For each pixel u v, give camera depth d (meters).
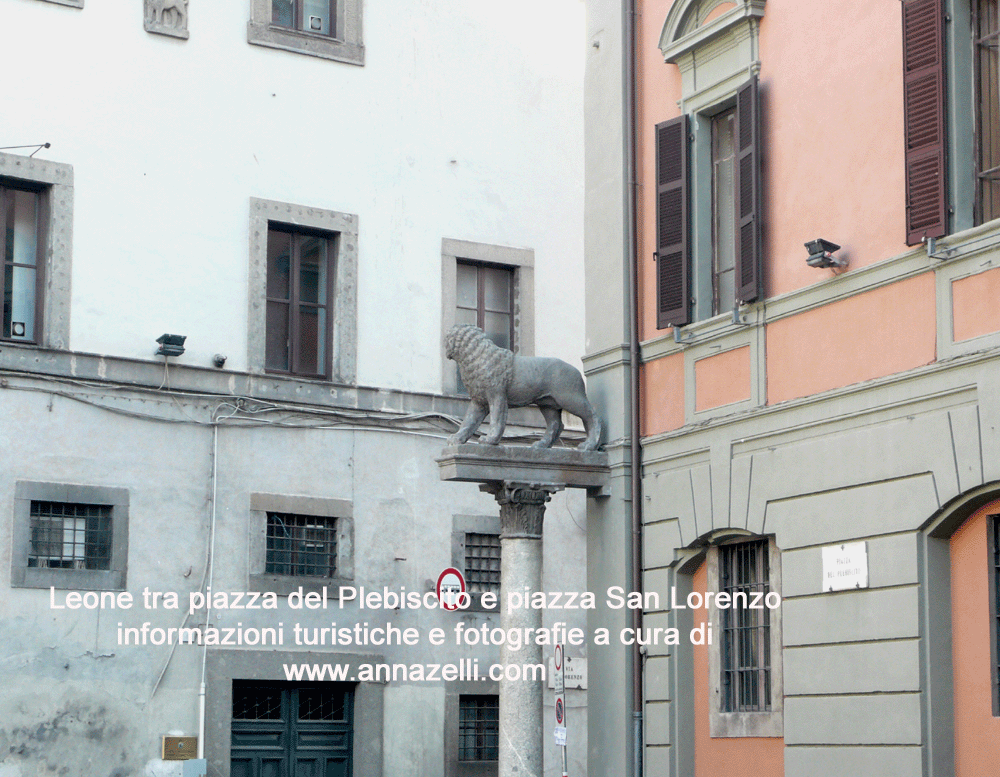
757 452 14.93
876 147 13.75
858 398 13.74
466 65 23.56
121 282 20.39
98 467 19.80
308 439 21.45
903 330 13.34
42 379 19.55
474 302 23.36
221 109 21.44
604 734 16.53
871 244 13.71
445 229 23.03
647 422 16.55
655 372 16.50
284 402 21.33
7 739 18.67
